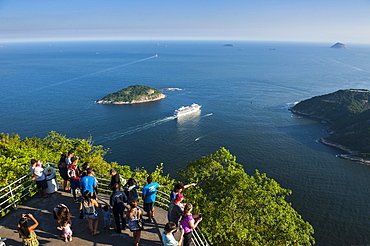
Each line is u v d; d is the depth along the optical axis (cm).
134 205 1168
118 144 12281
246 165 10681
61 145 4016
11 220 1337
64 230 1191
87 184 1310
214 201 2588
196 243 1350
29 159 2120
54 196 1549
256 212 2498
